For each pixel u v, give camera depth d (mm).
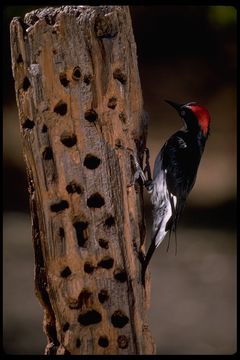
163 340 17016
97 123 8438
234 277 21156
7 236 24453
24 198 29047
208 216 27734
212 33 38094
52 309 8930
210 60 39219
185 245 24359
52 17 8375
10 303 18781
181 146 11352
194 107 11641
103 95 8383
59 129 8305
